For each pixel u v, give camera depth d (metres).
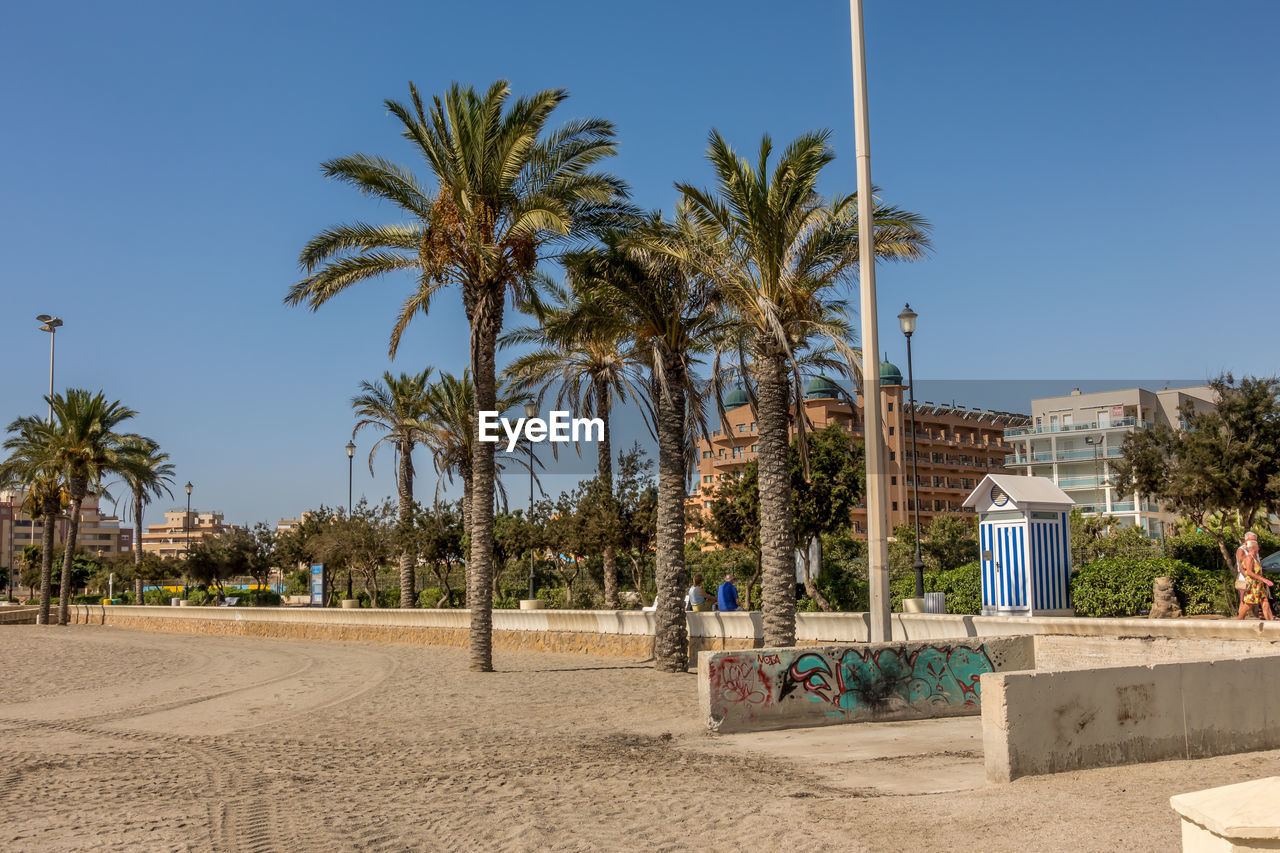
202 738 13.20
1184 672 9.19
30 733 14.30
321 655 28.56
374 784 9.38
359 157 21.38
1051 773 8.33
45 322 56.81
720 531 33.09
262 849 6.97
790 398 18.78
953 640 13.61
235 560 57.88
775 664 12.39
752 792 8.34
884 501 13.50
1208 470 20.81
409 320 22.64
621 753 10.77
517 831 7.22
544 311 26.52
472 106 21.28
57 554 88.00
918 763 9.66
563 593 41.00
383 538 44.94
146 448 55.34
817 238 18.27
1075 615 19.53
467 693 17.73
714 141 17.88
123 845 7.23
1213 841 3.35
